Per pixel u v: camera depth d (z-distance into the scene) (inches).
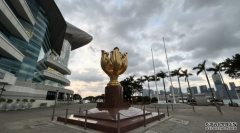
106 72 435.8
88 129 237.3
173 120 347.6
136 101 2263.8
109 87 397.7
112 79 420.5
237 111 623.2
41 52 1104.2
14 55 635.5
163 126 269.6
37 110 662.5
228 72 1107.9
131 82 2049.7
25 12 767.7
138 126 253.4
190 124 299.4
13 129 242.1
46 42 1225.4
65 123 288.4
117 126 199.0
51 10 1079.6
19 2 694.5
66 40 2206.0
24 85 815.1
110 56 444.5
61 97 1649.9
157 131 228.7
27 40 797.9
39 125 276.7
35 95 971.3
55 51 1659.7
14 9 743.1
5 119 362.3
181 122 321.7
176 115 465.7
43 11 1077.1
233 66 1023.6
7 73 605.9
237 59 958.4
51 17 1139.3
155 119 335.6
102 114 287.3
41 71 1163.9
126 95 2113.7
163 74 1717.5
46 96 1222.3
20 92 775.7
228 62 1079.6
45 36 1160.8
